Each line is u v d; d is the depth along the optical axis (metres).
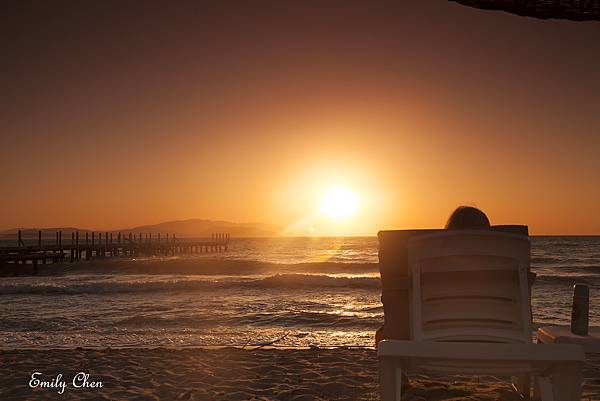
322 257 60.56
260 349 7.55
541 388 3.19
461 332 2.91
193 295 19.94
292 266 37.75
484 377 5.61
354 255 66.56
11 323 12.91
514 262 2.98
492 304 2.96
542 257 50.47
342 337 9.90
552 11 2.16
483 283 2.99
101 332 11.06
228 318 13.48
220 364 6.44
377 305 16.69
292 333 10.61
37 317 14.10
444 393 4.79
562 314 14.55
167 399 4.90
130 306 16.59
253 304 16.91
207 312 14.75
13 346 8.95
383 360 2.67
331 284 22.91
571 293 20.42
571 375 2.54
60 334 10.60
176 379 5.70
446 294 3.00
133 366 6.35
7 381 5.67
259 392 5.09
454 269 2.99
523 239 2.94
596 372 5.76
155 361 6.64
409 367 2.91
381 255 3.81
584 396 4.73
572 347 2.54
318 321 12.98
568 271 34.78
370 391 5.05
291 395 4.95
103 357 6.94
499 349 2.56
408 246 3.08
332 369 6.06
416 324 2.95
